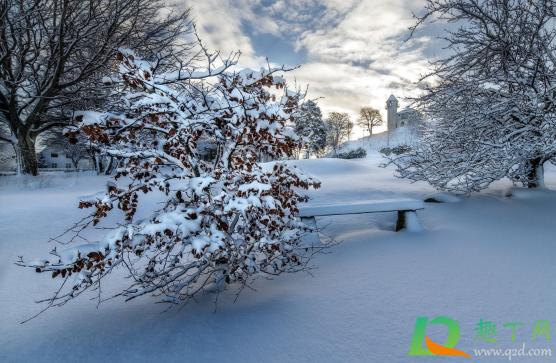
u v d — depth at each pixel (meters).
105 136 2.64
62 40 11.01
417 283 3.02
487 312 2.46
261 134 3.03
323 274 3.45
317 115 44.03
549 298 2.60
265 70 3.17
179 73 2.97
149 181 3.04
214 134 3.20
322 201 7.28
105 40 11.08
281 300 2.92
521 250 3.68
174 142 3.04
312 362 2.04
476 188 6.38
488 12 6.48
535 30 6.28
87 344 2.44
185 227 2.53
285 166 3.60
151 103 2.68
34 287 3.61
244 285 3.25
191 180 2.78
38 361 2.26
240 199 2.76
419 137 8.05
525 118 6.31
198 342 2.37
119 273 3.99
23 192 10.23
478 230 4.51
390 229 5.18
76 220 6.50
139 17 12.10
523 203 5.55
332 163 18.03
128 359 2.22
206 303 3.02
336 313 2.60
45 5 10.77
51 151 59.69
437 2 6.39
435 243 4.12
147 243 2.59
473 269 3.25
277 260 3.80
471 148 6.25
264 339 2.33
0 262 4.38
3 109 13.96
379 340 2.21
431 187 8.30
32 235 5.58
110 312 2.98
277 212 3.04
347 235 4.97
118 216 6.86
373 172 15.77
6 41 11.40
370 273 3.33
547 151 5.59
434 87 6.98
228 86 3.09
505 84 6.80
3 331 2.70
